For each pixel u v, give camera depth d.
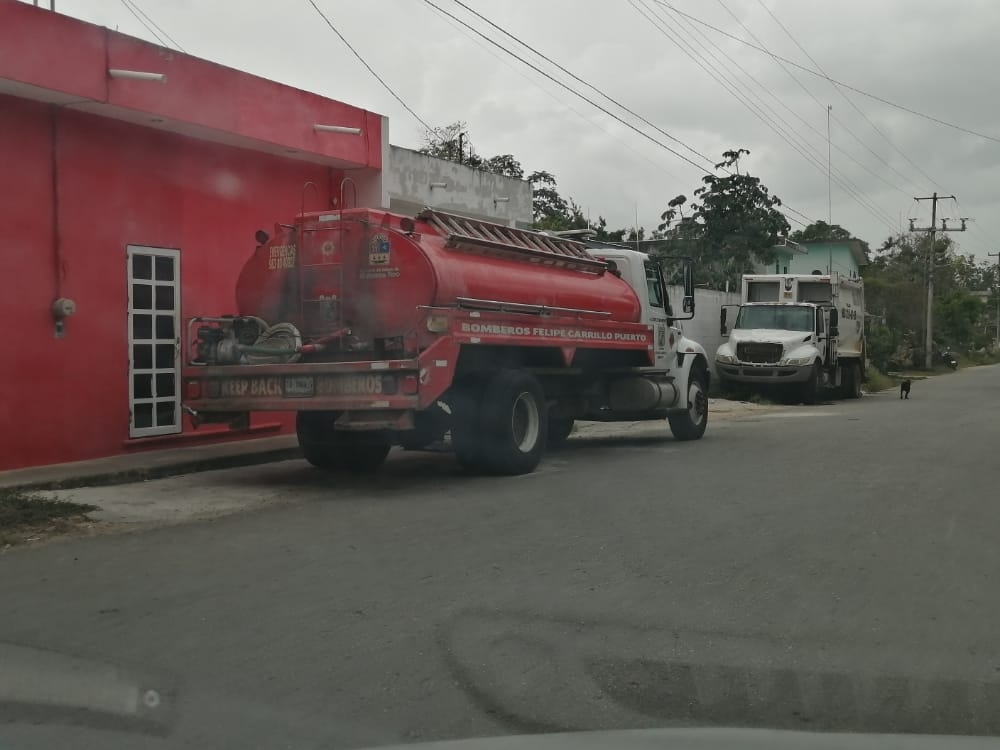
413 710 4.16
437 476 11.12
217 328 10.95
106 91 11.30
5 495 9.05
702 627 5.28
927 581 6.28
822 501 9.19
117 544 7.42
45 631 5.26
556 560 6.79
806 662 4.74
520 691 4.37
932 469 11.47
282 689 4.41
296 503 9.23
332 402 9.89
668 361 14.83
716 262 34.91
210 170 13.44
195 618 5.46
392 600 5.79
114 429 12.09
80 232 11.68
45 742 3.91
